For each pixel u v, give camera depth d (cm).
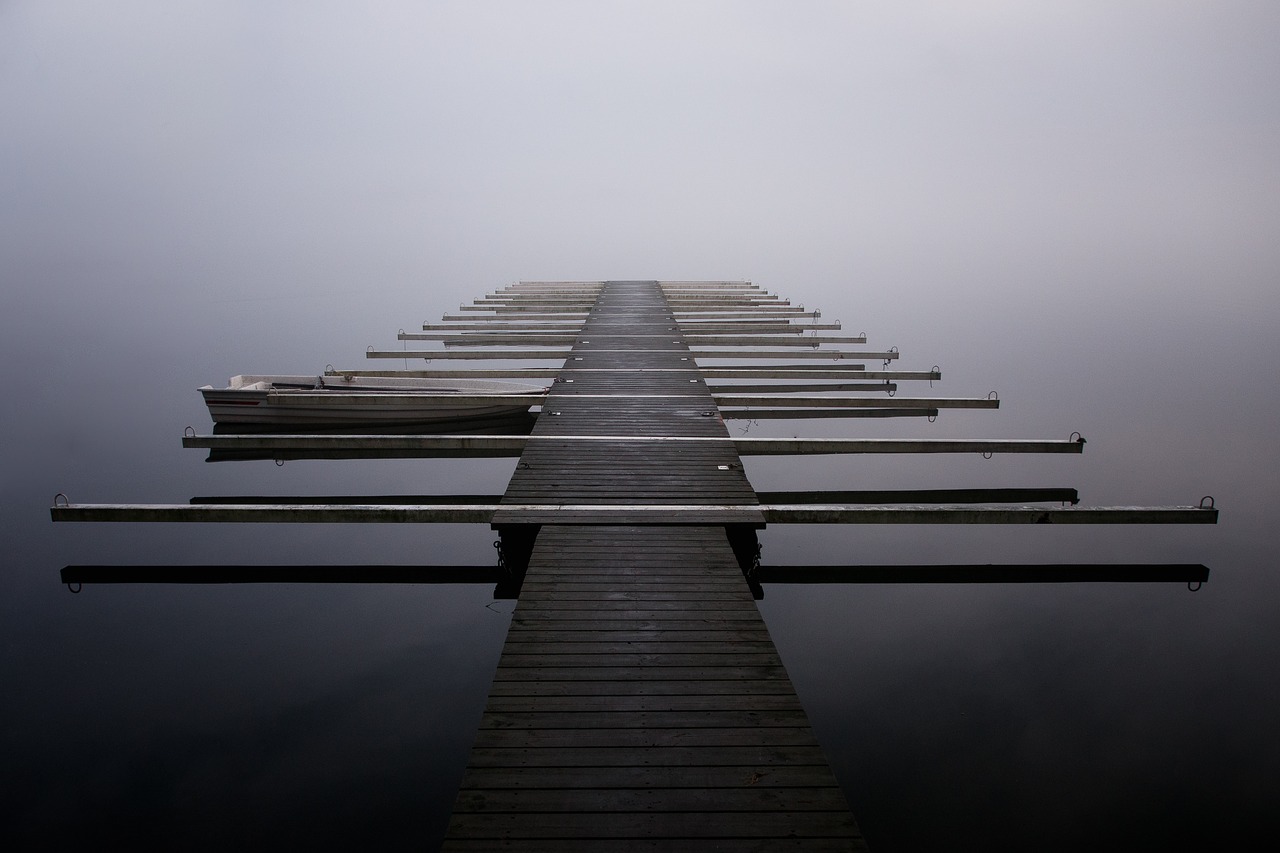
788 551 643
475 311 1611
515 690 331
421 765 398
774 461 923
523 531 533
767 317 1557
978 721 434
